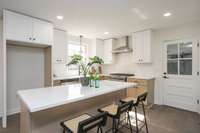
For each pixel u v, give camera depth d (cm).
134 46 428
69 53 470
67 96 157
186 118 298
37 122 148
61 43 392
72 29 391
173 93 376
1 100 297
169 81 384
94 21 321
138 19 307
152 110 349
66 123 144
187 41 351
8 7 243
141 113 327
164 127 255
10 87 312
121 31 414
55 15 283
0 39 292
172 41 379
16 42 288
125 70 496
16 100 322
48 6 240
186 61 355
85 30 401
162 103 396
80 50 497
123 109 174
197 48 333
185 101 355
